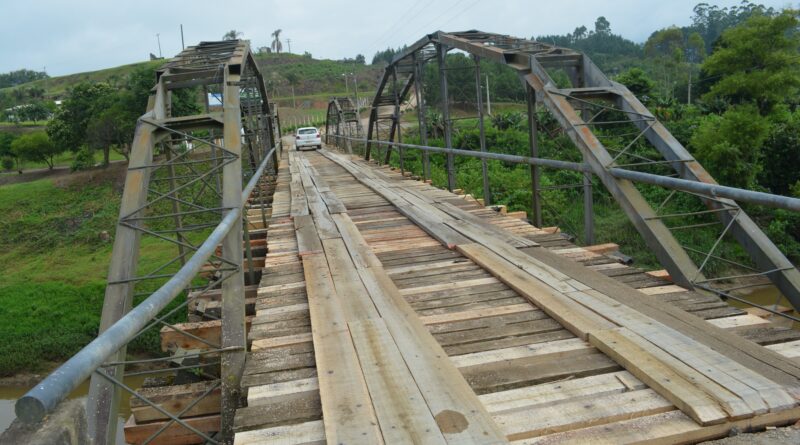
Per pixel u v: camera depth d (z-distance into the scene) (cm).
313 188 1242
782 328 335
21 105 8281
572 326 344
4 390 1730
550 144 2191
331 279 477
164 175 2291
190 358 444
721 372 265
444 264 531
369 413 249
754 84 2697
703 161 2644
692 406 237
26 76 14450
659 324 332
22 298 2262
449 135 1418
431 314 394
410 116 5466
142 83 3444
